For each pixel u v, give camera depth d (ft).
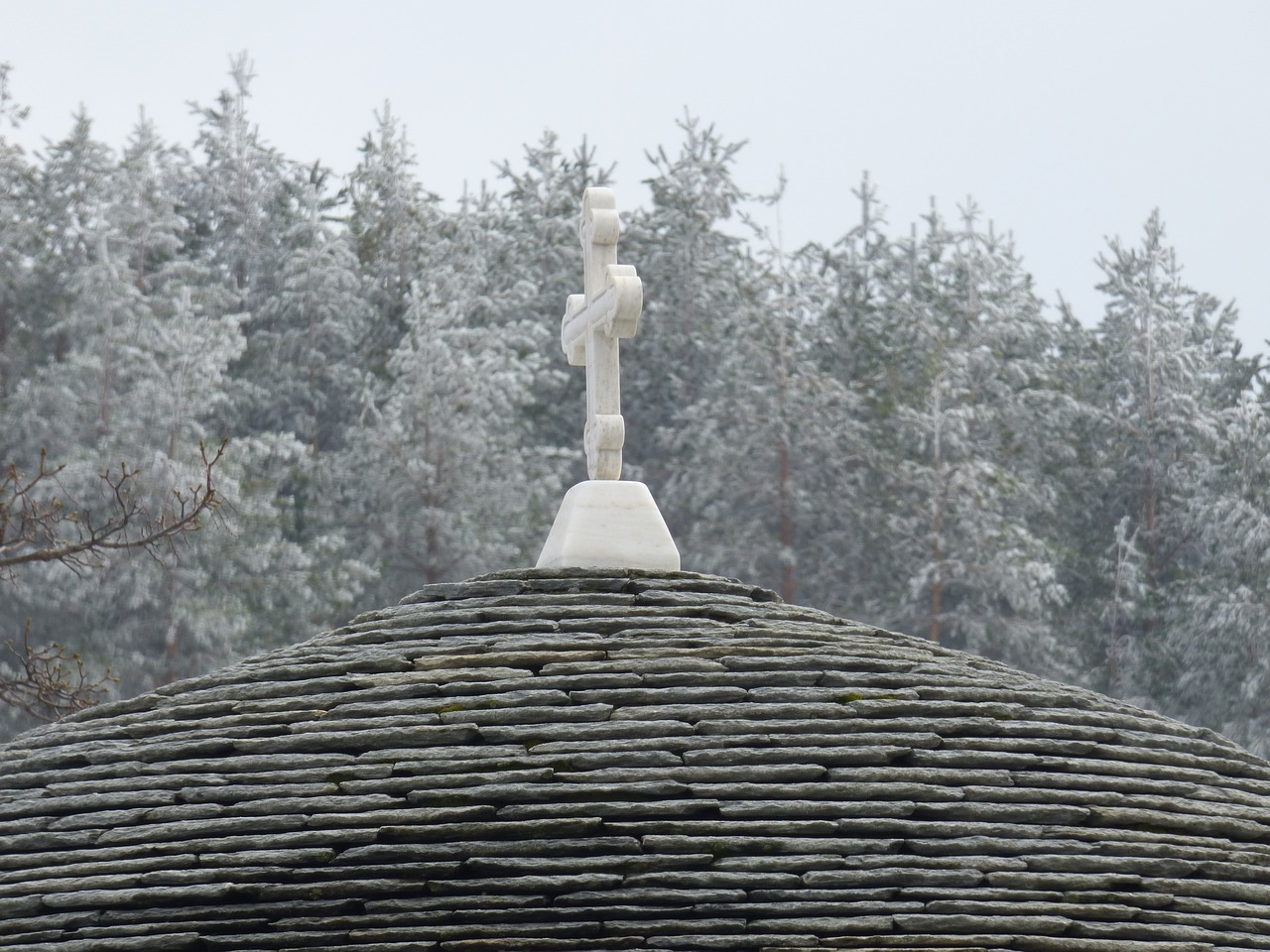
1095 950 54.03
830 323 323.16
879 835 55.83
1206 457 310.45
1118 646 284.82
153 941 53.01
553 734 57.93
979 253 343.87
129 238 317.01
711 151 346.95
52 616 243.40
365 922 53.16
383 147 352.49
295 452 284.00
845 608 285.43
